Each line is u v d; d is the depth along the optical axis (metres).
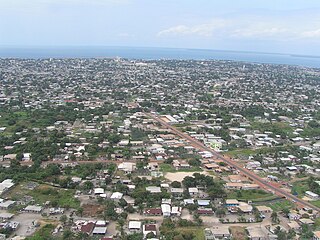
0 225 179.88
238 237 179.62
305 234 184.38
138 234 175.38
